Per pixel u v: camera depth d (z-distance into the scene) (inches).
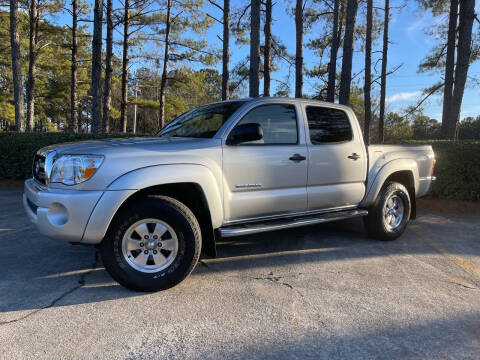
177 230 129.8
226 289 133.6
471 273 153.7
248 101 157.4
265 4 601.9
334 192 176.6
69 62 989.2
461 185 291.7
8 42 874.1
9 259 161.9
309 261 165.0
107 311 115.6
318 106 177.3
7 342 97.4
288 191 161.8
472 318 114.0
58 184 122.0
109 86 686.5
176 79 846.5
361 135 191.5
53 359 90.6
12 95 1018.1
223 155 142.3
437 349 96.9
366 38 816.3
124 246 125.6
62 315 112.5
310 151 167.0
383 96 888.3
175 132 168.6
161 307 118.8
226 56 597.3
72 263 157.9
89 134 394.3
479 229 229.9
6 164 368.2
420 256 174.9
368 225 197.0
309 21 784.3
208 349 95.7
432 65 703.7
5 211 256.8
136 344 97.5
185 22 809.5
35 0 813.9
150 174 124.6
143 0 739.4
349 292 132.2
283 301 124.2
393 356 93.6
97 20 534.3
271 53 706.8
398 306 121.5
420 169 214.1
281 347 97.0
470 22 469.4
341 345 98.3
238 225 152.5
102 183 119.6
